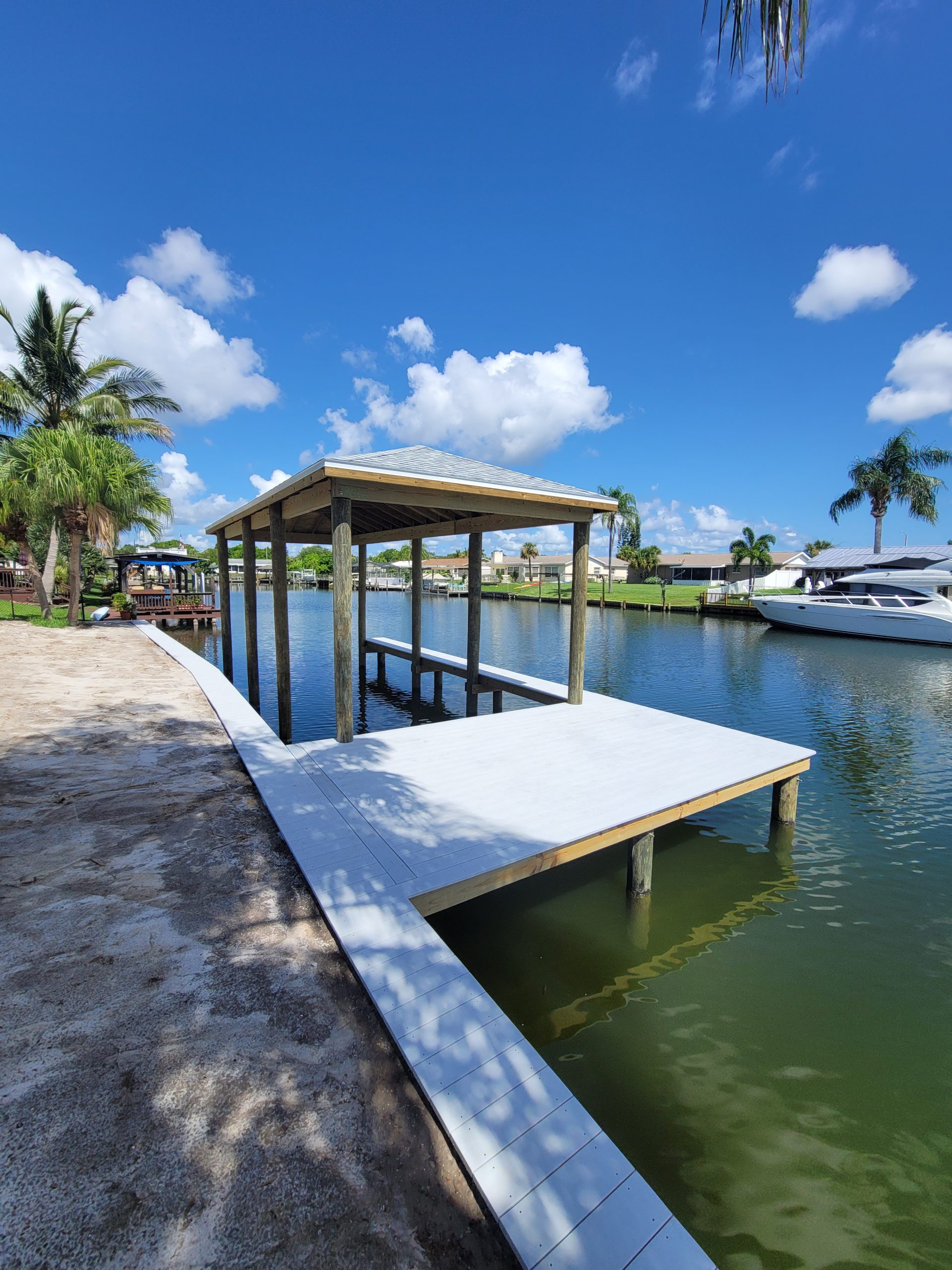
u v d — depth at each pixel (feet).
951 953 13.67
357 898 9.93
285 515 26.61
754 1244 7.48
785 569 156.25
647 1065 10.34
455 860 11.66
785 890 16.33
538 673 50.16
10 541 67.15
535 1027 11.23
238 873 10.55
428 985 7.76
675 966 13.10
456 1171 5.41
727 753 19.11
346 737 19.36
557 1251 4.67
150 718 20.63
